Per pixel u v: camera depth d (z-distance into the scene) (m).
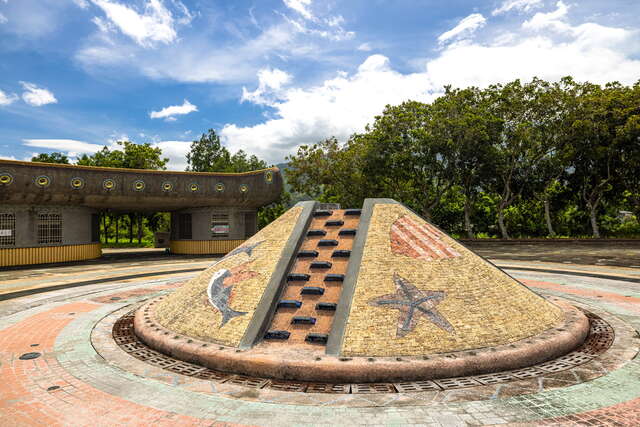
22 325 11.86
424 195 43.41
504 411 6.14
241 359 7.80
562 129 39.28
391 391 6.89
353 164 46.12
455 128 37.53
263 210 61.50
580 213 45.50
